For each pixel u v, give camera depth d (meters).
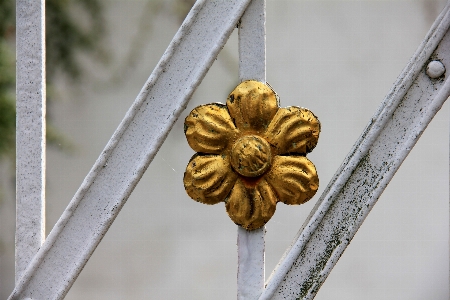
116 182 1.14
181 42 1.13
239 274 1.14
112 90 3.57
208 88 3.45
